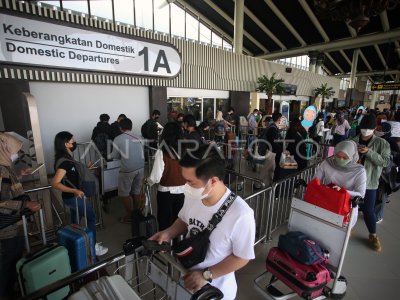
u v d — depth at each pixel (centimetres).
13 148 207
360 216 376
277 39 1952
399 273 253
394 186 330
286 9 1552
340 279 204
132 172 331
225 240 110
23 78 501
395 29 1547
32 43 498
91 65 591
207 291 97
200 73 929
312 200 216
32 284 171
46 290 113
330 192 202
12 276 201
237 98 1124
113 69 634
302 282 188
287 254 208
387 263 267
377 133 395
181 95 911
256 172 598
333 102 2117
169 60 761
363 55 2530
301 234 217
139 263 150
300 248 199
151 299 191
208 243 111
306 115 616
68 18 552
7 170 203
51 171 616
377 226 346
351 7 475
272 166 433
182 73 855
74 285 200
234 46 1193
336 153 237
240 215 107
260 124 877
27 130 313
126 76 672
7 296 201
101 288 105
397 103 3097
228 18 1566
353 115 1298
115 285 107
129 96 735
